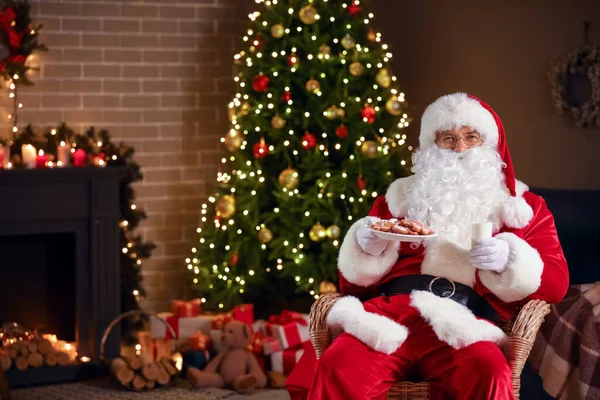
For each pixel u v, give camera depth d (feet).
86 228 15.23
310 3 16.01
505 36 15.29
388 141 16.37
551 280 8.71
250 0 18.37
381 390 8.43
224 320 15.42
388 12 18.42
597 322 9.77
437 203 9.07
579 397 9.77
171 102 17.89
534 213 9.31
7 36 16.06
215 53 18.17
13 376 14.46
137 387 14.05
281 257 16.90
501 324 9.19
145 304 17.92
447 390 8.39
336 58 15.85
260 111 16.30
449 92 16.69
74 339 16.03
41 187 14.80
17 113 16.70
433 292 8.98
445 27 16.71
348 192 16.01
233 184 16.92
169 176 17.97
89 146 15.83
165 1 17.69
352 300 9.00
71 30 17.01
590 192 11.94
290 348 14.73
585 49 13.66
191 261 18.06
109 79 17.37
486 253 8.43
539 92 14.64
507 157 9.55
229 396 13.82
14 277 15.78
